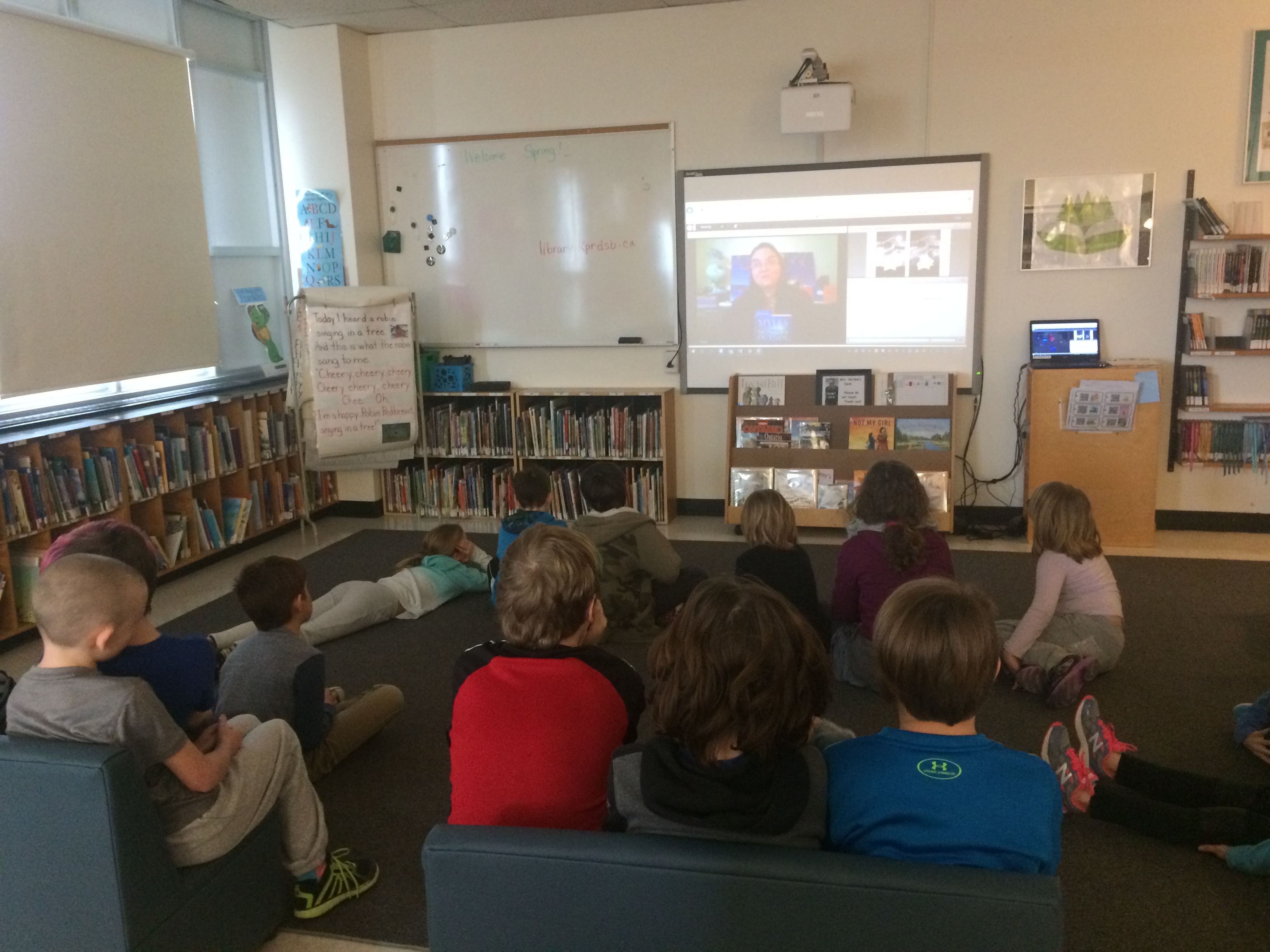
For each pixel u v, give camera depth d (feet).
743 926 4.19
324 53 17.94
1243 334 15.96
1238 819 7.26
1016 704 10.15
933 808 4.33
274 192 18.85
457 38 18.17
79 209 13.93
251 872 6.44
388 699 9.65
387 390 18.21
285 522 18.12
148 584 7.36
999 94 16.19
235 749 6.22
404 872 7.46
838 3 16.49
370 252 19.02
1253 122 15.34
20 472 12.64
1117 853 7.45
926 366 17.25
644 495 18.08
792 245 17.39
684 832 4.44
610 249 18.24
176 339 15.85
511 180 18.42
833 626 10.78
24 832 5.41
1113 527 15.94
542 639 5.85
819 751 4.72
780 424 17.40
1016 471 17.24
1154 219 15.99
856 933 4.07
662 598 12.04
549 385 19.08
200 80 16.97
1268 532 16.47
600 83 17.71
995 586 13.99
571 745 5.22
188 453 15.57
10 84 12.85
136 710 5.52
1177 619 12.50
